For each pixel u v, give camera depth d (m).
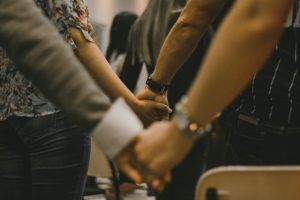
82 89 1.32
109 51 3.93
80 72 1.33
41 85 1.33
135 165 1.30
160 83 2.11
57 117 1.81
